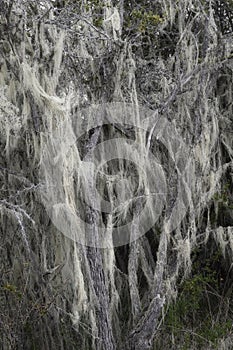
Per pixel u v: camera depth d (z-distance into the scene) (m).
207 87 4.79
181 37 4.65
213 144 4.82
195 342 4.76
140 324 4.24
